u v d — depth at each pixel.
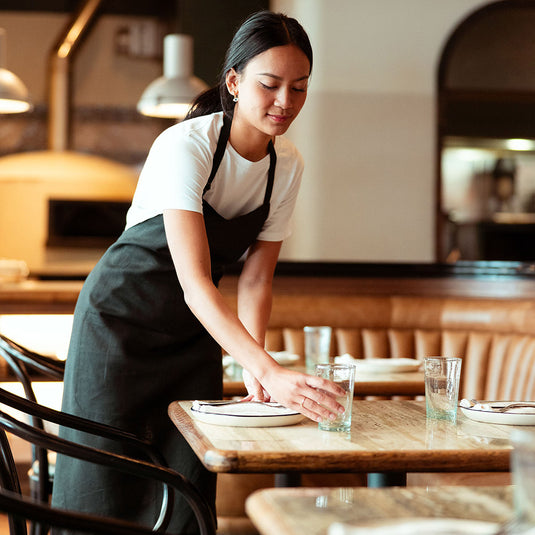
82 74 7.34
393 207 6.46
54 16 7.31
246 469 1.19
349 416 1.41
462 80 6.75
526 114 7.33
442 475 2.50
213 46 6.34
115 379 1.97
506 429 1.44
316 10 6.39
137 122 7.38
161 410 2.02
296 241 6.42
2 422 1.37
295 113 1.65
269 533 0.83
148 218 1.96
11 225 7.15
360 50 6.43
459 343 3.61
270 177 1.96
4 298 3.78
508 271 3.69
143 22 7.39
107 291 1.98
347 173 6.42
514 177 7.76
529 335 3.41
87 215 7.09
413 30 6.48
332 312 3.69
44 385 3.67
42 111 7.25
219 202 1.94
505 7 6.50
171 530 1.97
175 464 2.01
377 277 3.81
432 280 3.81
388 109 6.46
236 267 3.68
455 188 7.76
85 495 1.96
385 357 3.67
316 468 1.21
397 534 0.75
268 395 1.67
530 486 0.70
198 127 1.82
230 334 1.57
